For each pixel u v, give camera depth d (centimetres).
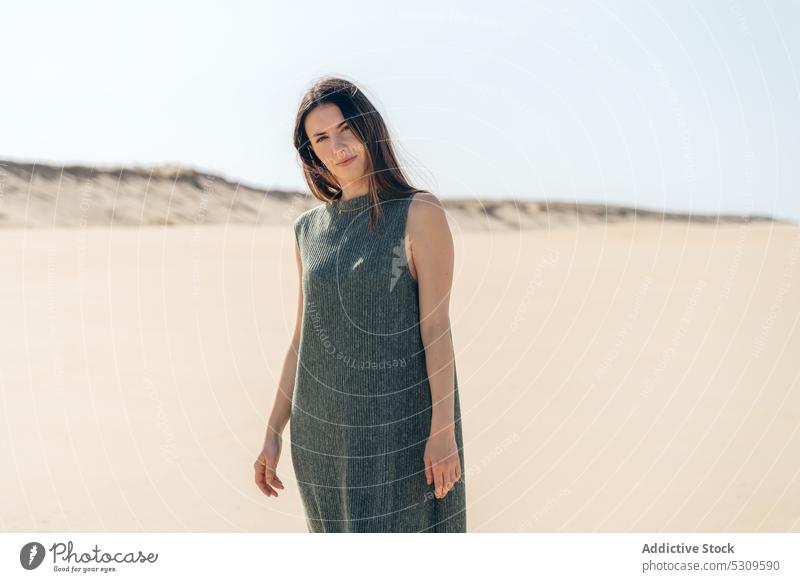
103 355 726
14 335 826
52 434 489
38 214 2038
